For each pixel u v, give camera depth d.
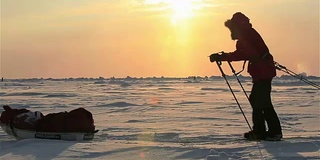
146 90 39.62
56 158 4.66
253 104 5.85
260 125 5.83
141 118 11.02
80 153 4.88
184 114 12.32
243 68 5.96
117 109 14.88
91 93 31.67
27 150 5.10
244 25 5.84
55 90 38.97
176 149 4.96
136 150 4.97
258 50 5.78
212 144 5.45
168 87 50.22
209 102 19.38
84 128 6.08
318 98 22.84
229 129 8.19
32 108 15.10
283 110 13.73
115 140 6.20
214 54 6.02
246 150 4.89
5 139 6.54
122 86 55.19
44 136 6.09
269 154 4.65
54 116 6.12
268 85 5.80
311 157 4.46
